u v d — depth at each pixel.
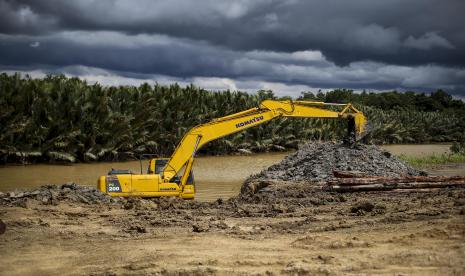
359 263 6.84
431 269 6.42
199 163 39.34
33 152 35.72
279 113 18.34
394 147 66.38
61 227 10.72
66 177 28.11
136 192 15.55
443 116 89.25
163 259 7.75
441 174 25.84
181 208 13.71
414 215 9.91
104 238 9.61
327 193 15.01
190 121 46.94
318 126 60.84
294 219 11.13
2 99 34.56
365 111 73.94
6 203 13.38
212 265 7.29
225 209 13.07
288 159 23.12
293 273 6.65
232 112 51.44
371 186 14.73
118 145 41.16
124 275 7.08
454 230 7.89
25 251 8.72
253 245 8.45
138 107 42.81
